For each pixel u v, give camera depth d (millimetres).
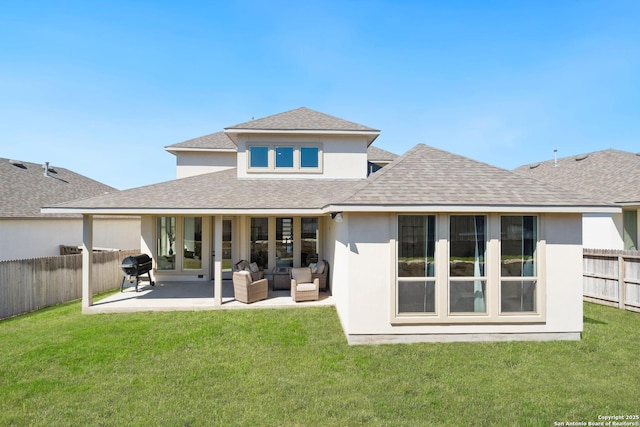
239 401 5328
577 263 7945
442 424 4770
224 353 7148
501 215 7859
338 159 14242
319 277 12602
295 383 5883
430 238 7824
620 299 10828
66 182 22406
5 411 5102
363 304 7789
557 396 5480
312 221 14906
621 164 17844
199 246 14773
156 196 10875
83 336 8109
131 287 13547
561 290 7934
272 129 13609
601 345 7574
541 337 7906
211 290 12789
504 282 7859
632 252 10750
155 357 6953
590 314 10117
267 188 12438
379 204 7352
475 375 6199
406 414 4996
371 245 7812
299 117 15180
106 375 6199
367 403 5270
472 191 7918
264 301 11164
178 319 9430
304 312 10094
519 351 7262
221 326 8820
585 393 5574
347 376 6152
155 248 14688
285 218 14906
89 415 4977
